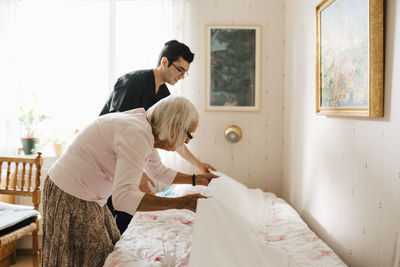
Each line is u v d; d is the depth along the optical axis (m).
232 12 3.25
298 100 2.71
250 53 3.25
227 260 1.23
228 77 3.25
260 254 1.27
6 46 3.23
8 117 3.25
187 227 1.97
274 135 3.26
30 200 3.20
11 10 3.23
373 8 1.39
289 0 3.02
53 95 3.41
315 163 2.29
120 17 3.27
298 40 2.71
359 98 1.58
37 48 3.39
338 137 1.89
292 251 1.67
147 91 2.29
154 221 2.06
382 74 1.39
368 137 1.54
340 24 1.81
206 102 3.25
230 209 1.34
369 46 1.41
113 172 1.40
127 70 3.28
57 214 1.38
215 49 3.25
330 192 2.02
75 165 1.38
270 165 3.26
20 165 3.17
